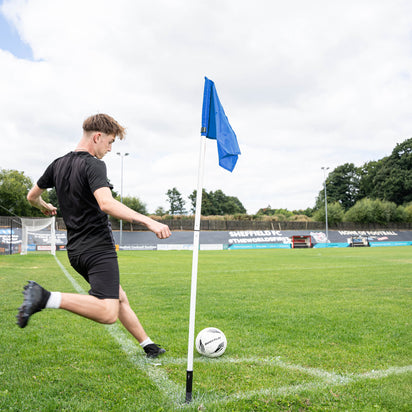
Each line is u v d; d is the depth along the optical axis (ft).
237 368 10.18
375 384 9.00
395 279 33.78
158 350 11.22
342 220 173.58
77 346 12.05
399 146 244.22
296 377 9.50
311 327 15.33
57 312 17.75
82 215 8.21
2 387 8.55
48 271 39.73
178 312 18.45
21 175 144.15
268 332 14.47
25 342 12.45
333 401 8.02
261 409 7.57
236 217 166.71
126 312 10.81
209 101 9.40
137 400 7.95
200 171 8.90
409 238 170.91
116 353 11.43
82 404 7.66
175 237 133.59
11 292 24.41
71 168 8.26
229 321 16.48
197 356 11.37
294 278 34.86
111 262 8.24
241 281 32.45
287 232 154.40
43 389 8.41
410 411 7.53
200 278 35.01
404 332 14.49
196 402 7.82
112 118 8.89
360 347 12.42
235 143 9.48
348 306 20.31
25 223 78.48
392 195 236.84
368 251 99.40
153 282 31.60
